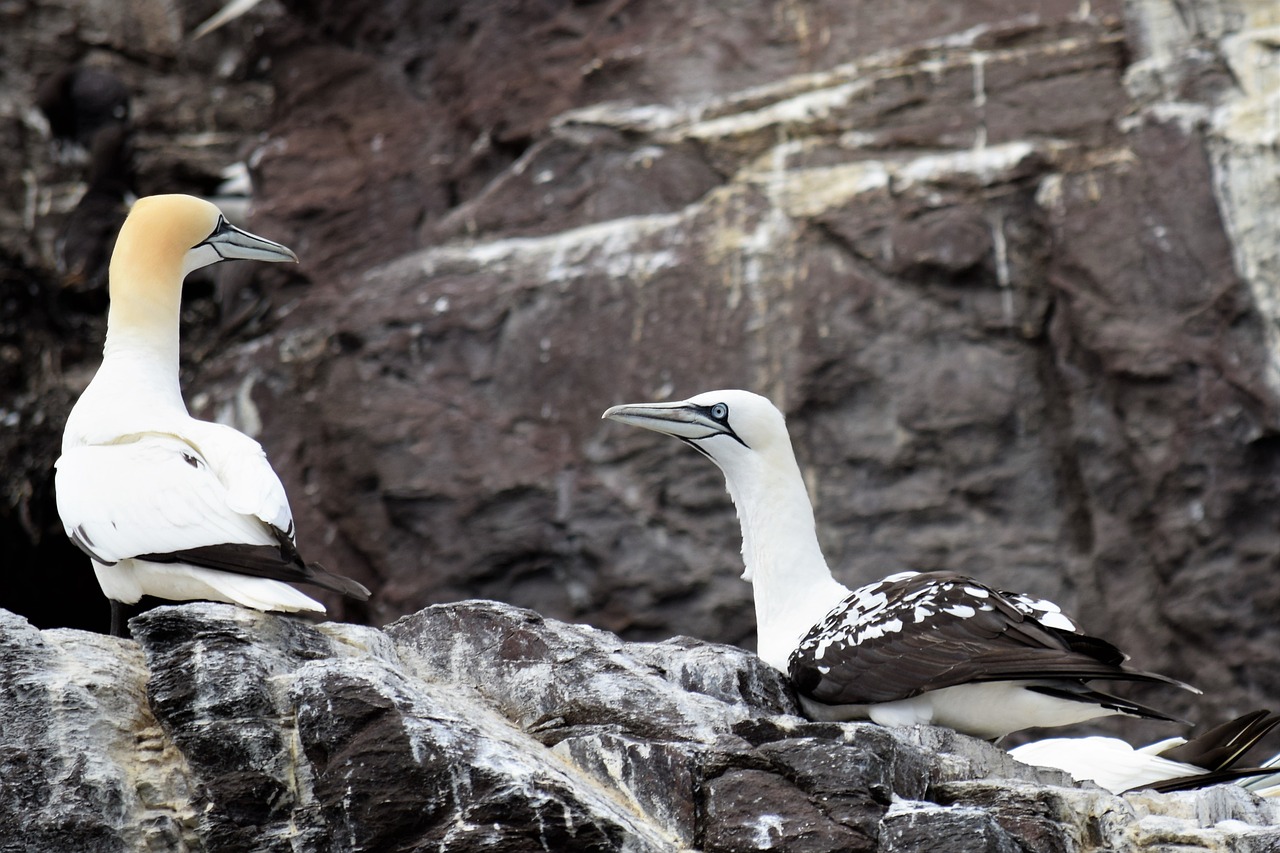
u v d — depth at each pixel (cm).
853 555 1894
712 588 1911
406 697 726
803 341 1945
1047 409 1908
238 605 814
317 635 810
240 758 722
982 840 695
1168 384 1866
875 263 1955
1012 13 2041
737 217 2012
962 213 1941
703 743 784
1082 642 869
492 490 1983
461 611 877
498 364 2034
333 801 710
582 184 2106
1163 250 1891
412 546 2005
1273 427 1828
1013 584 1867
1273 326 1858
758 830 733
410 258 2144
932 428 1908
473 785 704
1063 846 729
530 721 835
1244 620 1811
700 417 995
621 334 2000
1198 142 1916
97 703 723
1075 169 1945
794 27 2108
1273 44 1931
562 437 1991
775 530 983
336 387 2075
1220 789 811
